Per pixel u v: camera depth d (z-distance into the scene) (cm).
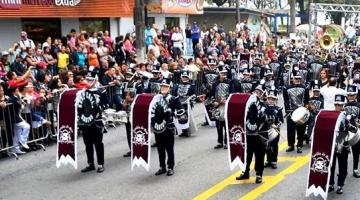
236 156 980
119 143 1309
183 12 2781
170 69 1708
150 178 1020
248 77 1377
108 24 2308
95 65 1717
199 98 1877
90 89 1088
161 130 1018
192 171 1059
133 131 1024
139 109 1013
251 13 3953
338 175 920
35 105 1250
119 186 977
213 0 4019
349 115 897
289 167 1079
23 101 1212
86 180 1020
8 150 1196
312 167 867
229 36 2762
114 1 2186
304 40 3662
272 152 1062
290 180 992
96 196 924
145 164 1020
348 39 3641
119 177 1034
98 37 1908
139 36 1914
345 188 952
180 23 2911
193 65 1872
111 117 1185
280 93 1969
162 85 1064
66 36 1902
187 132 1372
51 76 1491
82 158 1178
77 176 1048
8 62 1464
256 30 4091
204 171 1058
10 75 1241
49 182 1012
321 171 858
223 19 3747
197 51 2336
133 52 1959
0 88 1159
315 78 1994
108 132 1430
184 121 1334
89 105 1052
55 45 1681
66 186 985
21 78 1255
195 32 2491
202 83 1861
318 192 862
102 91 1179
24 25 1892
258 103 967
